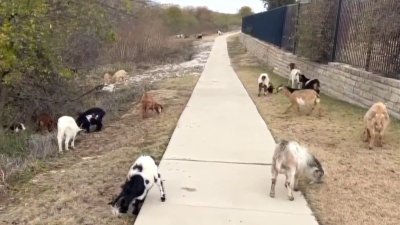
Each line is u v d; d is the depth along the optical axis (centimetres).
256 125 970
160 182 559
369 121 811
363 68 1215
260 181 635
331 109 1159
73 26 1193
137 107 1295
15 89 1225
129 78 2119
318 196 591
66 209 552
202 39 5422
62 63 1272
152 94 1446
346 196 593
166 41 3709
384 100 1052
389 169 696
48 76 1226
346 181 644
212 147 793
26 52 1061
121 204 528
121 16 1404
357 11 1243
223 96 1359
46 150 832
